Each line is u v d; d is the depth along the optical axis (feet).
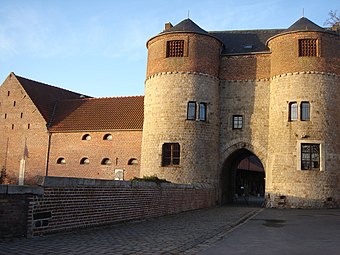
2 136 137.18
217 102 104.32
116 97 136.26
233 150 103.40
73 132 126.93
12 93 138.72
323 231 49.08
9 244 31.68
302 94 94.32
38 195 36.35
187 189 77.61
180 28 103.09
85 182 43.27
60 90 152.15
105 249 32.30
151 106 102.73
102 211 46.37
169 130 98.94
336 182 92.94
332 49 96.53
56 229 38.52
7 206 33.42
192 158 97.60
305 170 92.48
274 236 44.09
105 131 122.93
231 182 119.44
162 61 102.27
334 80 95.61
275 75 99.60
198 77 100.48
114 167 120.06
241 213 75.82
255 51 106.52
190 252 33.17
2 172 134.51
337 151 94.02
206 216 67.41
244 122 103.24
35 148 131.23
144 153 102.63
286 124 95.14
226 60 106.83
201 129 99.60
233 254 32.58
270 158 97.96
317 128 92.94
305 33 96.22
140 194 56.08
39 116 132.67
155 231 45.37
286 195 92.63
